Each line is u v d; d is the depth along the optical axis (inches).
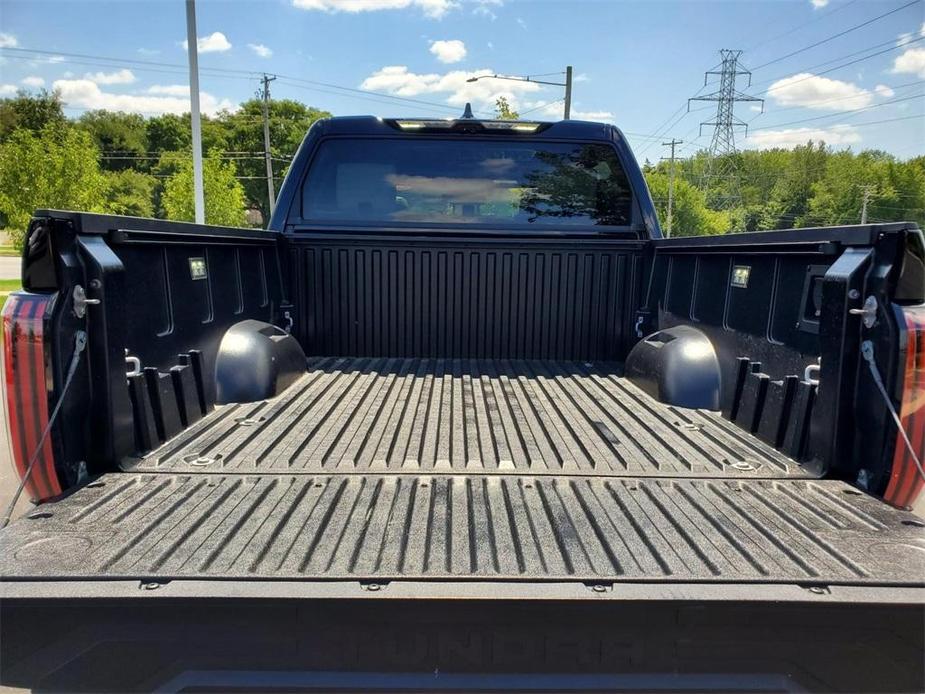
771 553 61.2
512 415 104.2
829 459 78.2
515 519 68.4
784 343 89.6
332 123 140.2
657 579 56.1
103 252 75.3
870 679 56.0
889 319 70.7
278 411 103.2
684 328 119.1
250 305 121.2
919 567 58.7
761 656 55.2
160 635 53.7
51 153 751.1
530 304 142.5
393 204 143.1
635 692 55.0
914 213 3159.5
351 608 53.2
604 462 84.5
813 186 3390.7
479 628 54.1
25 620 53.2
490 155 142.3
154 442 85.4
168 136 2760.8
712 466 83.2
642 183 143.8
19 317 69.3
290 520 67.0
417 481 78.2
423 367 136.0
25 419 70.3
